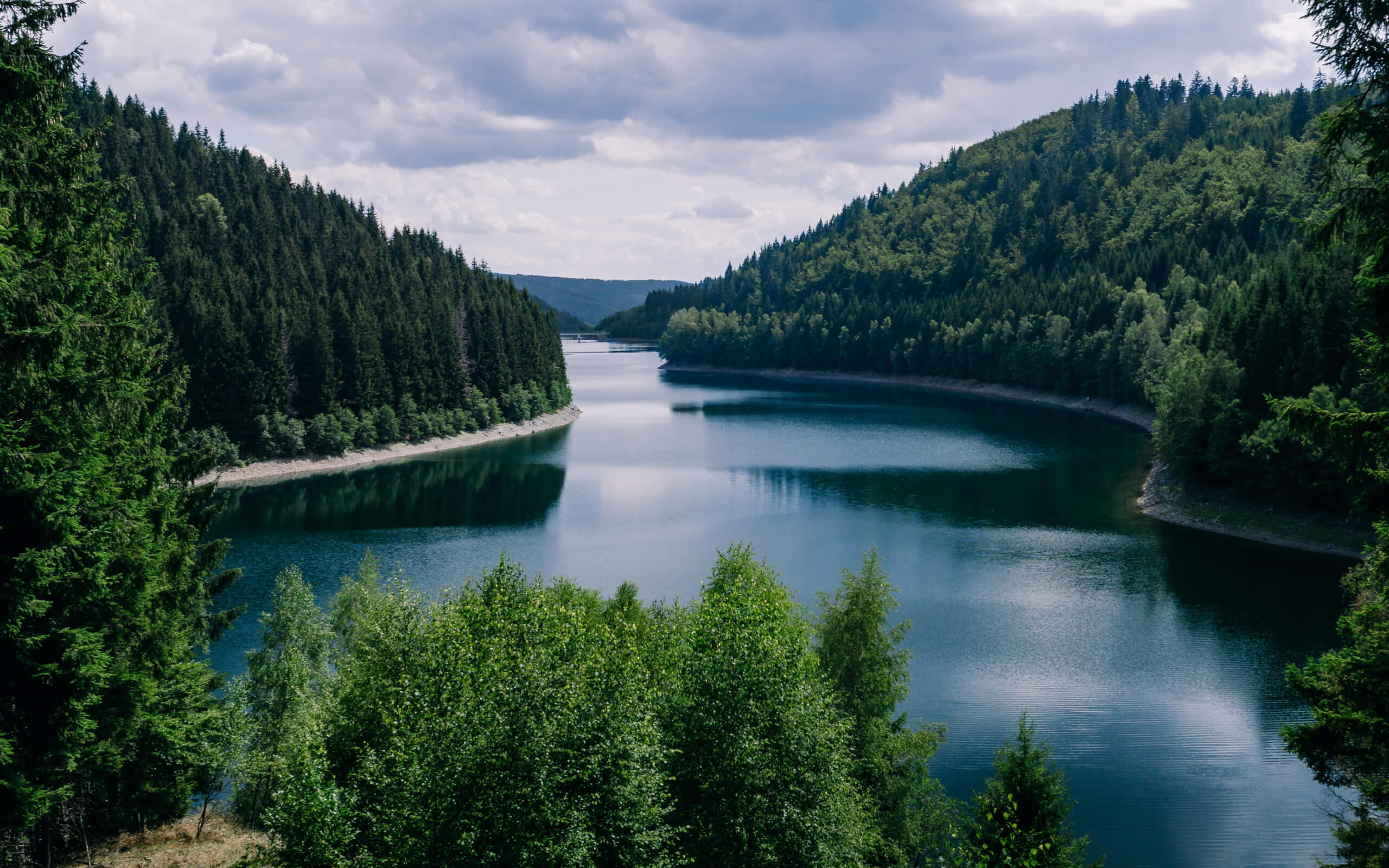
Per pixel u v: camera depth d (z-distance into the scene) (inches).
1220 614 2250.2
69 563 847.7
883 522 3267.7
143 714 1019.9
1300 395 3164.4
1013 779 924.0
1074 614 2263.8
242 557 2824.8
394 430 5039.4
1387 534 718.5
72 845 1144.8
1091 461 4416.8
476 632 1000.9
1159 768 1514.5
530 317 6943.9
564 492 3927.2
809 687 935.0
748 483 4055.1
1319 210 7480.3
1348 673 746.8
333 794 721.0
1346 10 608.7
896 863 1131.3
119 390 930.7
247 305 4790.8
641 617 1459.2
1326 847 1280.8
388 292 5969.5
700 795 897.5
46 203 853.8
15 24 804.6
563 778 722.8
